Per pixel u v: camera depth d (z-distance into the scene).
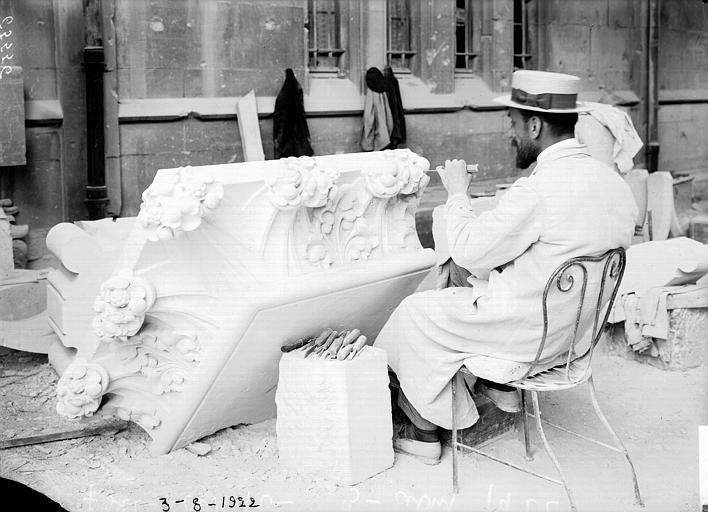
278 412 3.48
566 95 3.29
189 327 3.42
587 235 3.12
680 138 13.27
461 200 3.38
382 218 3.78
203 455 3.60
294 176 3.31
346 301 3.63
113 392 3.58
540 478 3.44
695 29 13.31
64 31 6.76
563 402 4.37
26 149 6.61
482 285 3.33
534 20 11.20
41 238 6.77
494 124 10.53
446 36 9.92
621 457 3.66
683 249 5.08
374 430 3.41
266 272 3.37
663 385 4.63
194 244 3.28
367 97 8.96
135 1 7.25
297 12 8.41
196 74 7.73
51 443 3.72
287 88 8.16
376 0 9.13
